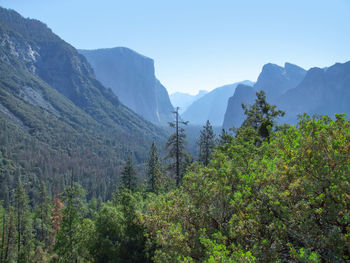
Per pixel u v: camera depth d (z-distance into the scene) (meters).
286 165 7.26
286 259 6.34
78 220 21.48
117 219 16.61
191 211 9.66
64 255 20.77
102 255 16.69
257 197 7.66
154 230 10.07
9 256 35.84
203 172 10.51
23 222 41.19
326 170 6.03
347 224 6.12
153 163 39.38
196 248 8.58
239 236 7.69
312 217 6.48
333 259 5.57
